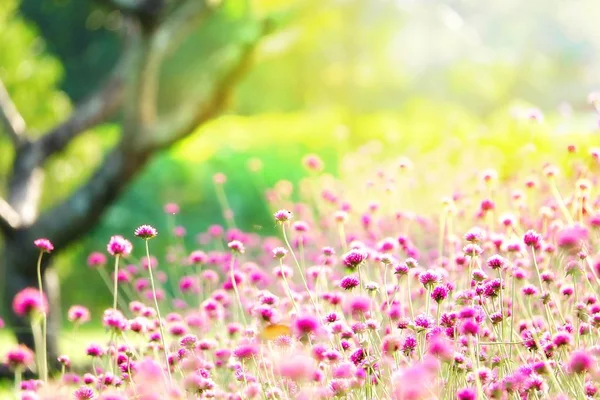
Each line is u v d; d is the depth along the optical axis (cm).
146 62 793
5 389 652
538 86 3278
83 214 828
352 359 333
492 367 347
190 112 801
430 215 700
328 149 1311
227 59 814
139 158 819
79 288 1233
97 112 883
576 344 331
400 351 331
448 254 571
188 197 1246
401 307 376
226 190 1246
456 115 1327
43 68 1341
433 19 2681
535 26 3503
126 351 385
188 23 818
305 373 265
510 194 601
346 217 511
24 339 768
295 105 2761
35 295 351
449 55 2689
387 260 382
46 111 1319
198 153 1382
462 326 300
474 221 572
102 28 2883
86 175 1255
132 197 1255
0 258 1013
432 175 816
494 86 2566
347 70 2547
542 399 305
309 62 2620
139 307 489
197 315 469
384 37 2425
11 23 1352
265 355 396
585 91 3531
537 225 504
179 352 388
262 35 801
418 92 2572
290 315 387
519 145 849
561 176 650
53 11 2803
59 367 694
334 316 356
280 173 1240
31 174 881
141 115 808
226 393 359
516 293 417
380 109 2534
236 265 589
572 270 364
